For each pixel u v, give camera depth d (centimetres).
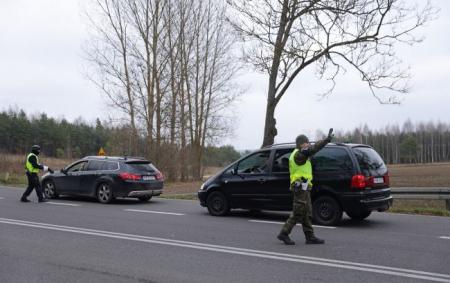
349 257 755
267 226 1077
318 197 1093
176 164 3316
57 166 4066
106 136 3512
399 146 12575
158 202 1653
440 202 1653
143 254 782
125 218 1208
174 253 789
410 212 1346
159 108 3247
